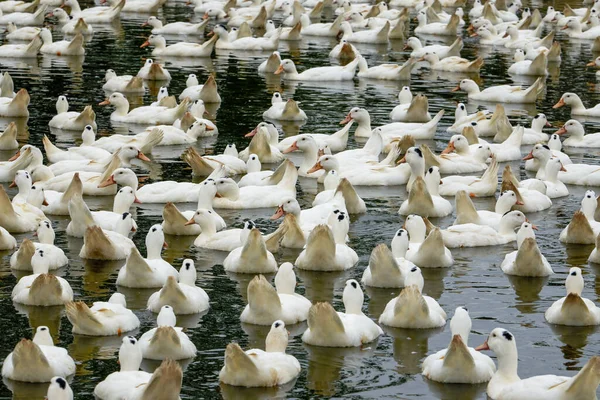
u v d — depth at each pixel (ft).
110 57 147.74
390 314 57.31
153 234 64.34
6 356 52.95
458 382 50.03
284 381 49.85
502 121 106.42
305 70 141.08
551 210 82.38
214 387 49.52
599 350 55.01
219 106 118.83
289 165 83.46
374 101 123.24
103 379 50.11
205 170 90.58
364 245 72.18
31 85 126.62
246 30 166.09
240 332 56.24
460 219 75.56
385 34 167.43
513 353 48.49
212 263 67.87
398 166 89.51
